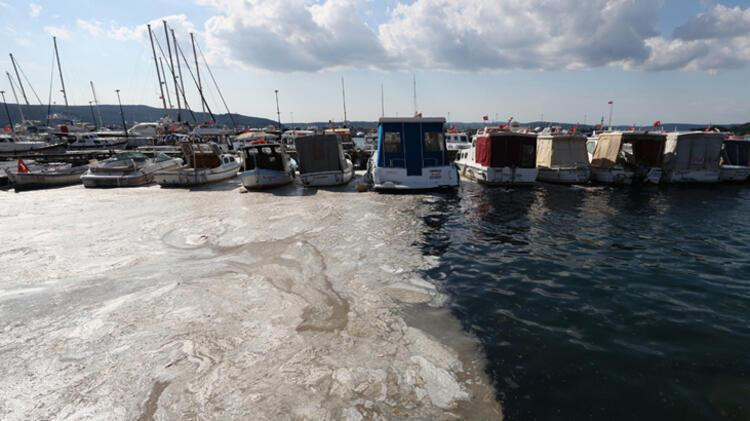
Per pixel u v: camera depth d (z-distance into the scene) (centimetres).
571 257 841
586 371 445
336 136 1781
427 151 1619
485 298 634
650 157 2016
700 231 1065
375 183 1608
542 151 2050
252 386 409
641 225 1125
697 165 1958
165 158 2289
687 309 599
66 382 420
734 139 2205
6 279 707
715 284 696
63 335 514
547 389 414
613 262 810
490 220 1166
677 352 482
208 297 625
